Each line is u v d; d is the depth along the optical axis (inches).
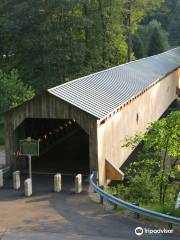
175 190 803.4
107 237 572.7
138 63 1587.1
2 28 1814.7
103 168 871.7
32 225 626.5
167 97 1679.4
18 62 1854.1
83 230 601.3
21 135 924.0
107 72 1219.9
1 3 1862.7
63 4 1776.6
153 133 753.0
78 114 841.5
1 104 1286.9
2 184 823.7
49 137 1092.5
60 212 681.6
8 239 573.9
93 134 835.4
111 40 2007.9
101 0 1971.0
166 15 3727.9
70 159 995.9
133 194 771.4
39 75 1850.4
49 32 1784.0
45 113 862.5
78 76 1856.5
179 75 1978.3
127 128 1055.0
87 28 1946.4
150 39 2829.7
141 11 2224.4
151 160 811.4
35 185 828.6
